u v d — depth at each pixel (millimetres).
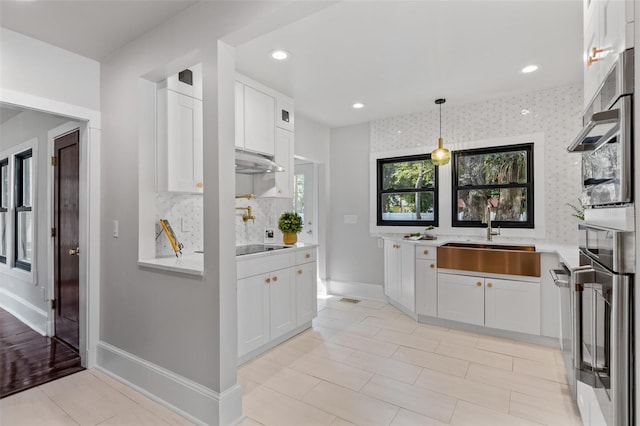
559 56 2617
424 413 1928
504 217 3652
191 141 2510
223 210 1835
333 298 4516
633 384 954
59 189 3072
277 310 2891
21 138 3791
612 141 1020
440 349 2816
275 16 1596
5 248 4223
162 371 2070
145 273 2199
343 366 2512
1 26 2088
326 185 4746
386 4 1960
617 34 989
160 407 2010
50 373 2426
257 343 2676
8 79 2117
